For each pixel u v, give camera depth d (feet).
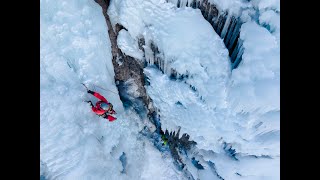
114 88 24.17
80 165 20.98
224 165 22.47
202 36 20.33
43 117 19.47
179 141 25.41
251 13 19.34
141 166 25.88
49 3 19.86
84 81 21.76
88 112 21.98
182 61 20.92
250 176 21.52
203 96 21.18
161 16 20.74
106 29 22.58
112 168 23.22
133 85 25.12
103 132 23.00
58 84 20.47
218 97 20.48
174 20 20.57
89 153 21.57
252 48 18.81
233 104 19.89
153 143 26.43
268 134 19.66
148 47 22.41
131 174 24.93
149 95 24.54
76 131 20.99
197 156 24.84
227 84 20.10
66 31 20.53
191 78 21.39
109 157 23.24
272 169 20.39
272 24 18.80
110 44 23.17
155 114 25.99
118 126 24.25
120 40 23.00
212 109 20.99
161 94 23.40
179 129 24.25
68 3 20.38
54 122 19.95
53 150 19.84
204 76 20.74
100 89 22.74
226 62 20.20
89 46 21.53
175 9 20.52
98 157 22.21
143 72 23.88
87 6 21.20
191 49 20.56
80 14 20.92
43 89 19.63
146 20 21.21
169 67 22.08
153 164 26.32
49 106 19.77
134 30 22.16
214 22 20.79
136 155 25.63
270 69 18.56
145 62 23.71
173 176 26.17
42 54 19.71
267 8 18.85
